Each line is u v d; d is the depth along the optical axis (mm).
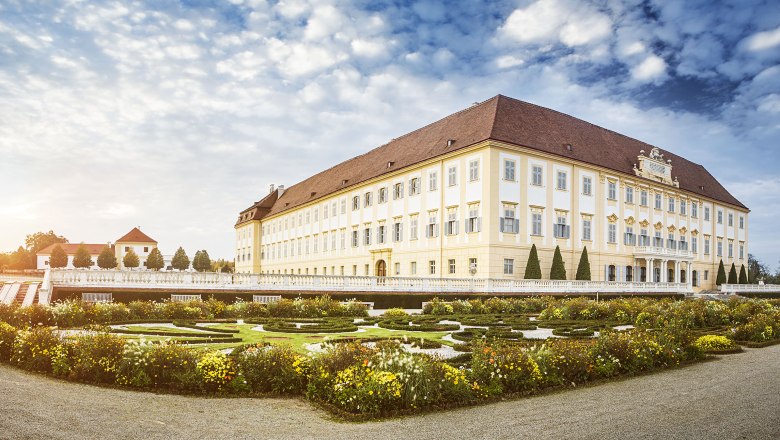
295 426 9375
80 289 30031
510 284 42719
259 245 103250
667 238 65625
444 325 24328
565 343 14664
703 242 73125
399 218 57281
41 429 8375
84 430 8516
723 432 9227
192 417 9703
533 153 49312
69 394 10875
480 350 12836
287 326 23094
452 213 50094
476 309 33812
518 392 12008
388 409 10320
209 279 33594
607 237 56438
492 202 46188
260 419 9750
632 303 31609
